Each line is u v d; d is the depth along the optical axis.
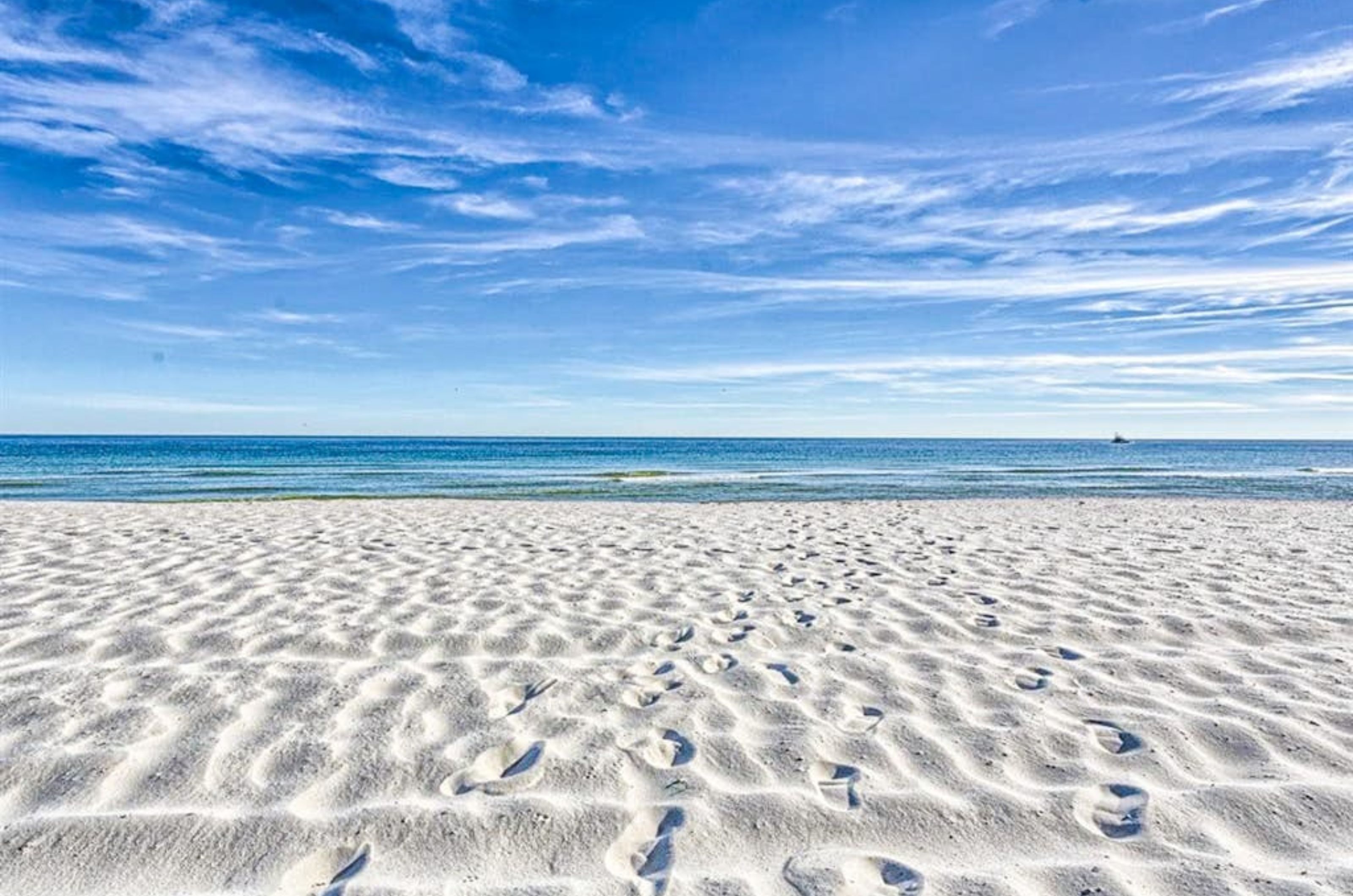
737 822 2.15
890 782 2.39
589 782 2.38
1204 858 1.99
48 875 1.88
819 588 5.23
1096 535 8.02
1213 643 3.92
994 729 2.80
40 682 3.16
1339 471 30.36
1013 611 4.59
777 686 3.28
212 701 2.98
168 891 1.84
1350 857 1.98
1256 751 2.60
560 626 4.20
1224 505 12.05
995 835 2.10
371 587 5.09
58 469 28.08
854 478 23.58
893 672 3.46
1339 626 4.23
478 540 7.41
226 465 32.28
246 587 5.00
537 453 55.31
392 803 2.23
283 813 2.16
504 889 1.85
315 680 3.25
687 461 40.44
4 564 5.71
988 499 14.78
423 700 3.05
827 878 1.90
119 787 2.29
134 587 4.95
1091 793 2.33
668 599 4.89
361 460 39.94
